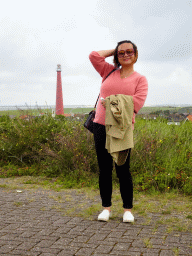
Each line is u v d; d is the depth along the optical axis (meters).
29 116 8.48
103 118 3.35
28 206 4.15
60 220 3.54
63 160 6.33
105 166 3.50
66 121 8.50
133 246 2.77
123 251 2.66
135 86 3.31
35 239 2.95
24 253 2.64
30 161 7.04
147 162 5.80
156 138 6.60
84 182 5.58
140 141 6.43
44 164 6.70
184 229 3.19
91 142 6.61
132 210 3.93
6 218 3.61
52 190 5.16
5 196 4.71
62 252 2.66
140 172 5.65
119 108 3.05
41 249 2.72
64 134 7.28
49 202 4.38
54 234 3.08
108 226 3.33
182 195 4.77
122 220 3.54
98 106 3.46
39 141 7.25
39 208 4.05
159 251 2.65
